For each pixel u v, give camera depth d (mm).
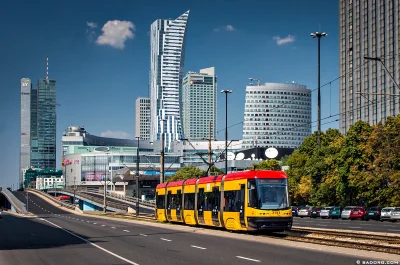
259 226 34500
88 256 23984
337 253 23562
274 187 35625
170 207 53188
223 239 32938
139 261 21703
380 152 69438
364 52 196000
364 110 193875
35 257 24062
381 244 27938
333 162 79125
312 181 84125
